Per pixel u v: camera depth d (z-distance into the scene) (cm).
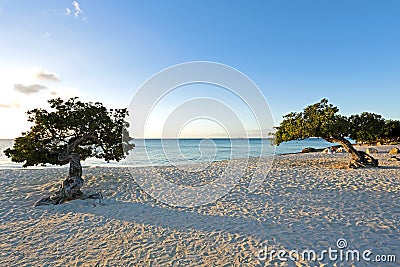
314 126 1309
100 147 1087
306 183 984
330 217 632
